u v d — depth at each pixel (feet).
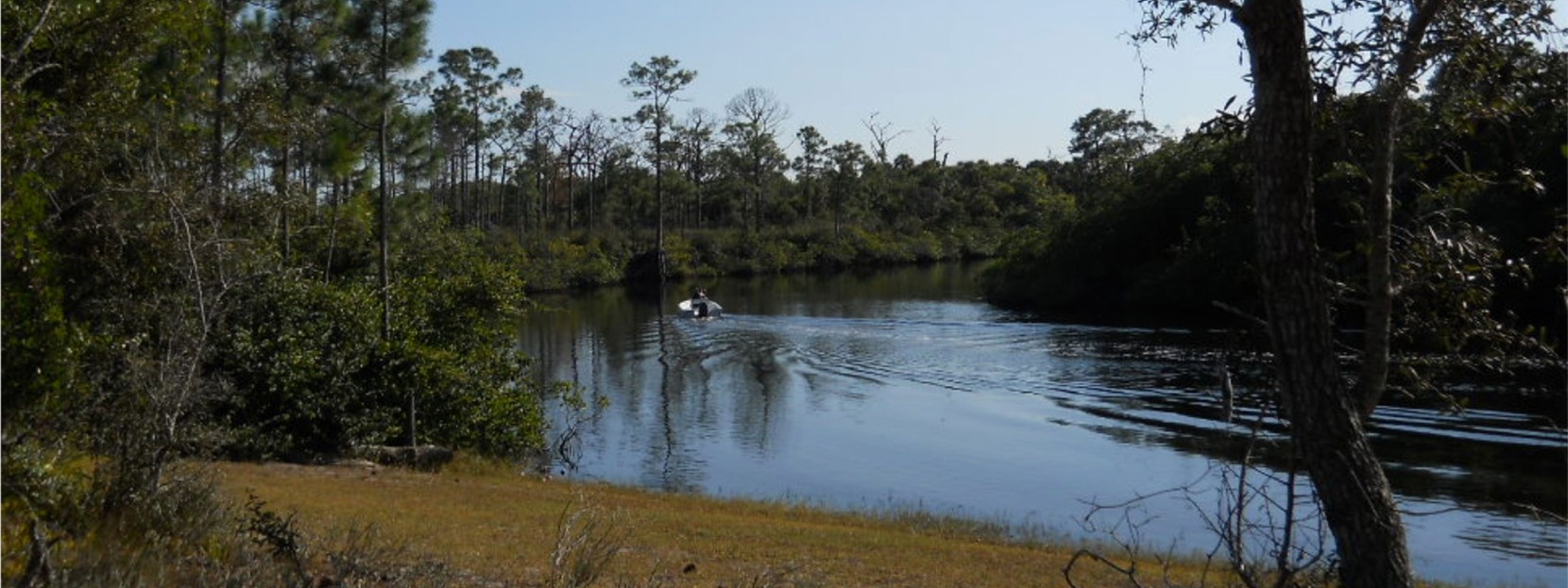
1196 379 102.37
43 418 26.73
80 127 34.81
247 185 55.52
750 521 54.19
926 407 96.32
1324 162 23.44
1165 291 158.71
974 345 130.00
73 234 31.81
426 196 92.02
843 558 44.93
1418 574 48.55
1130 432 82.28
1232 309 20.43
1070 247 181.78
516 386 90.07
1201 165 161.48
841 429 88.12
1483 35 20.18
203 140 50.24
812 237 301.22
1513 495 60.95
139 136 37.22
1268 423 80.69
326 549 27.81
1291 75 18.88
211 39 52.70
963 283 233.76
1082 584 41.14
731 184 336.70
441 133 218.38
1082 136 329.31
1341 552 18.71
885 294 208.23
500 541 42.16
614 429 89.92
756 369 119.75
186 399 30.22
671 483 71.56
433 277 86.74
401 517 46.88
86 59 38.45
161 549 25.62
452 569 34.40
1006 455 77.56
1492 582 47.80
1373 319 20.04
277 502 47.34
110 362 28.96
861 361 123.03
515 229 268.82
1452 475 65.10
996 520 59.67
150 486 27.73
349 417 72.23
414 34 76.02
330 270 90.02
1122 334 134.10
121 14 39.06
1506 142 23.06
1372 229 20.20
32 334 27.17
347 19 74.43
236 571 25.36
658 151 260.21
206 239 31.60
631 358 129.18
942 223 343.26
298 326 70.54
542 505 54.54
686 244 272.51
